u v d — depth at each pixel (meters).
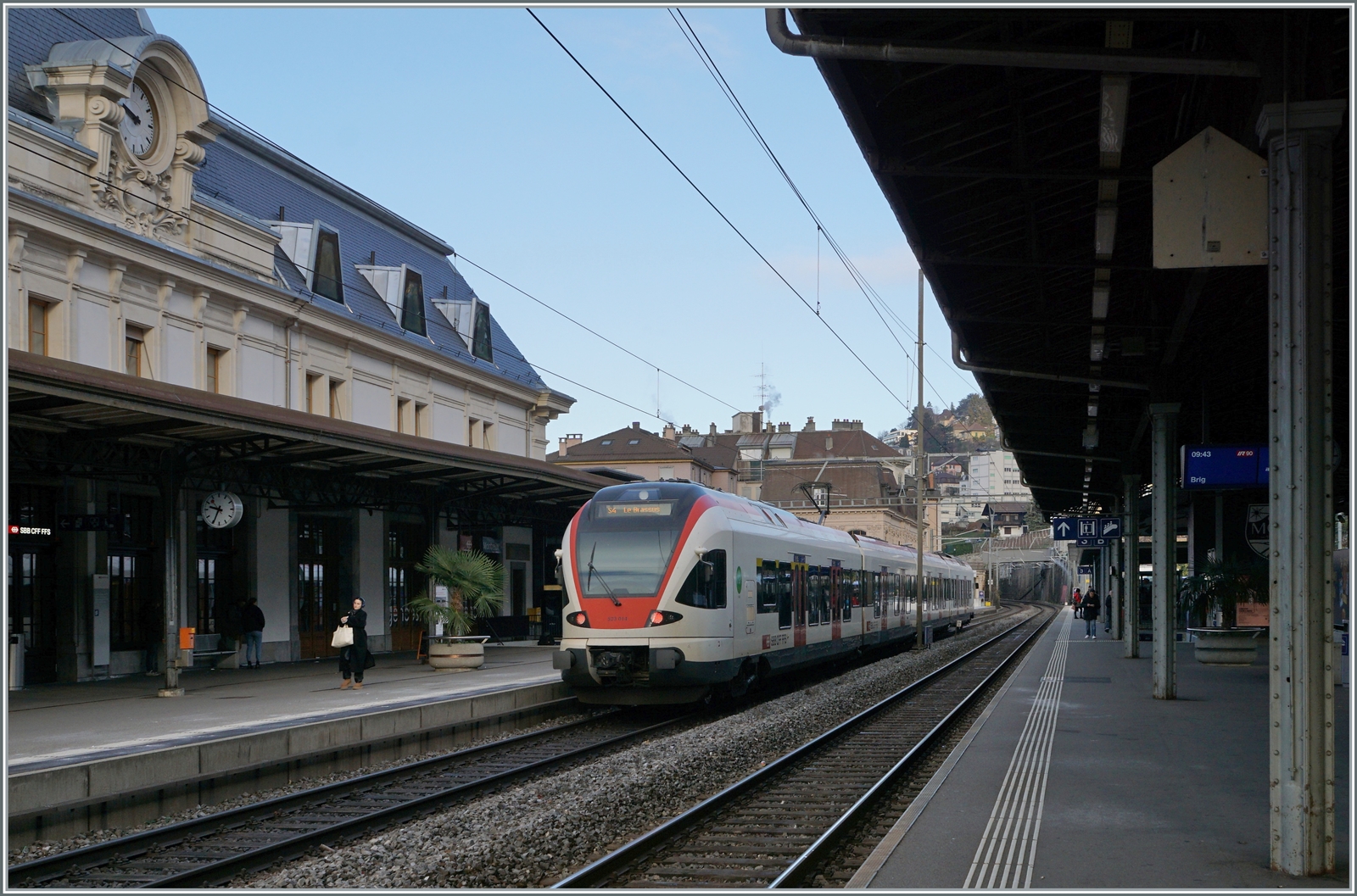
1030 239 13.52
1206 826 8.60
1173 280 15.53
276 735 13.10
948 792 10.00
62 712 15.34
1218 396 23.53
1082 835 8.32
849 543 27.75
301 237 27.73
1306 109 7.09
